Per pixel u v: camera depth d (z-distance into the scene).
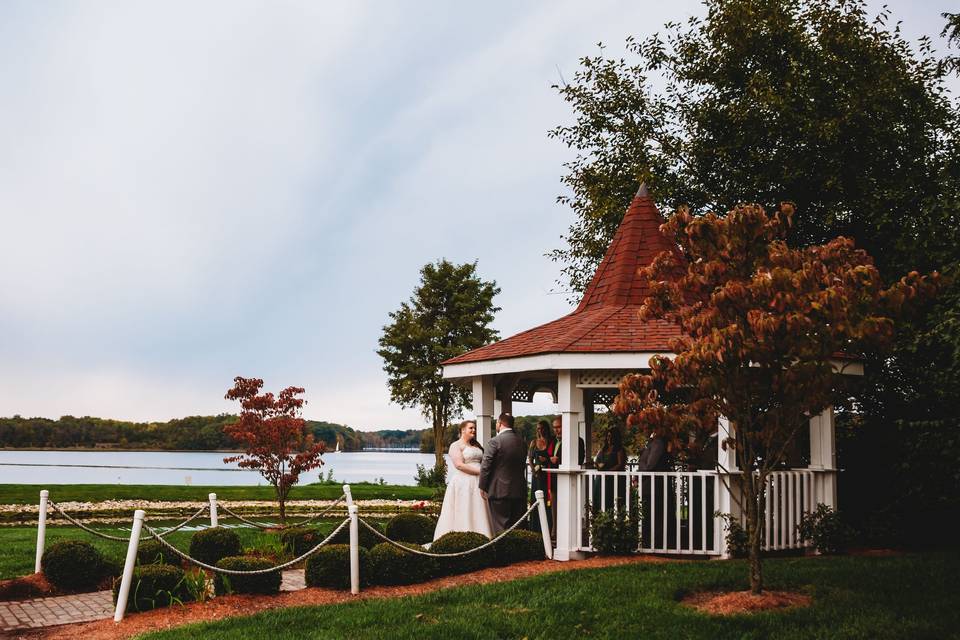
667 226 8.70
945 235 14.55
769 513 12.12
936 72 21.14
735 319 7.87
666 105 25.52
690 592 9.02
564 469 11.79
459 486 12.07
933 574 9.77
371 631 7.49
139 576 8.57
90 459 98.94
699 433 8.83
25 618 8.59
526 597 8.79
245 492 31.70
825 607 8.20
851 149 21.50
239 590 9.12
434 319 47.31
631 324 12.62
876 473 15.68
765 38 23.45
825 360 7.93
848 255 8.50
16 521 21.41
